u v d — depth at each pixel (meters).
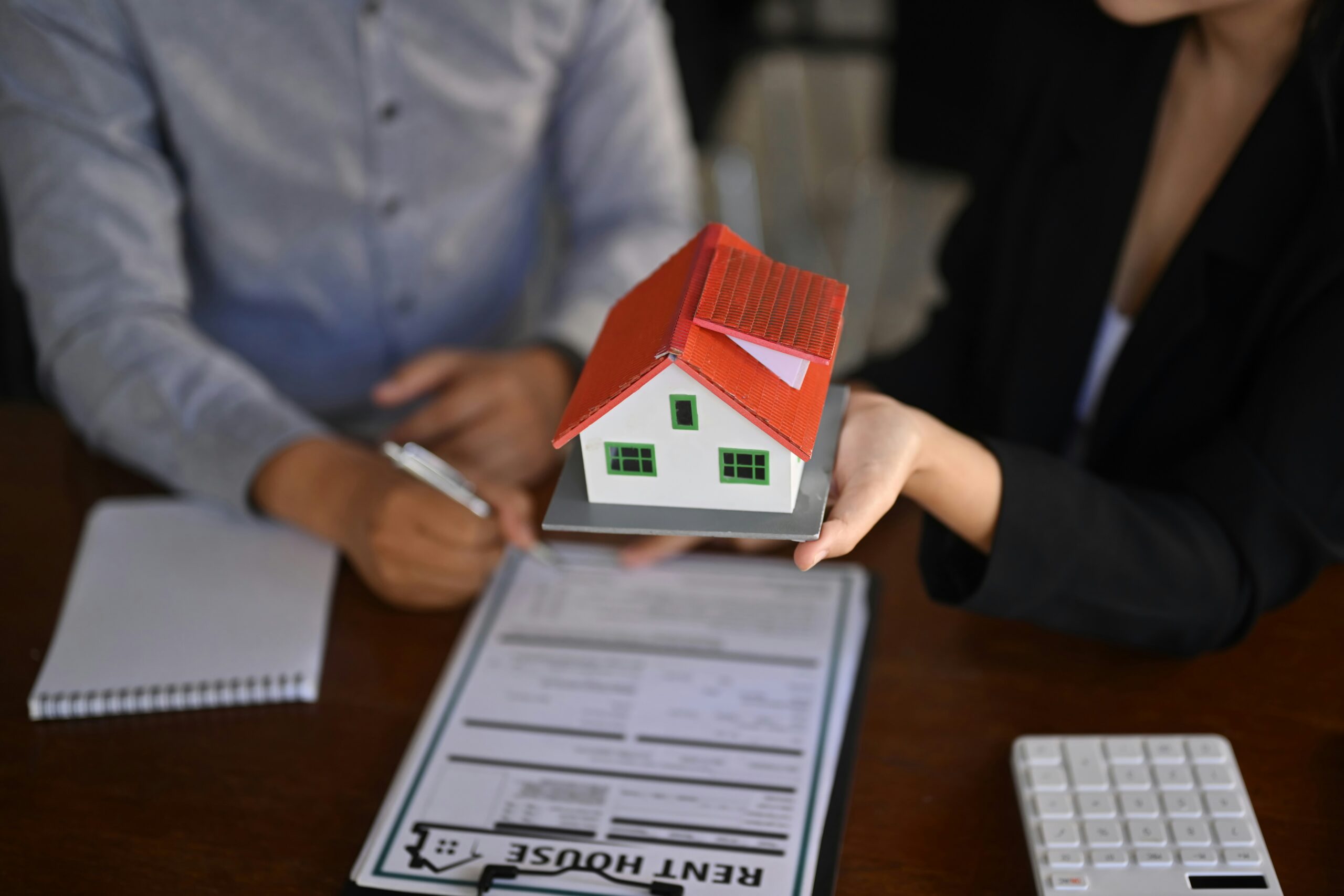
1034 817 0.69
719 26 2.14
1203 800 0.69
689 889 0.65
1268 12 0.87
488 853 0.68
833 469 0.67
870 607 0.88
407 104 1.17
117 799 0.75
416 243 1.27
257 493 0.99
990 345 1.08
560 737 0.77
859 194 3.01
